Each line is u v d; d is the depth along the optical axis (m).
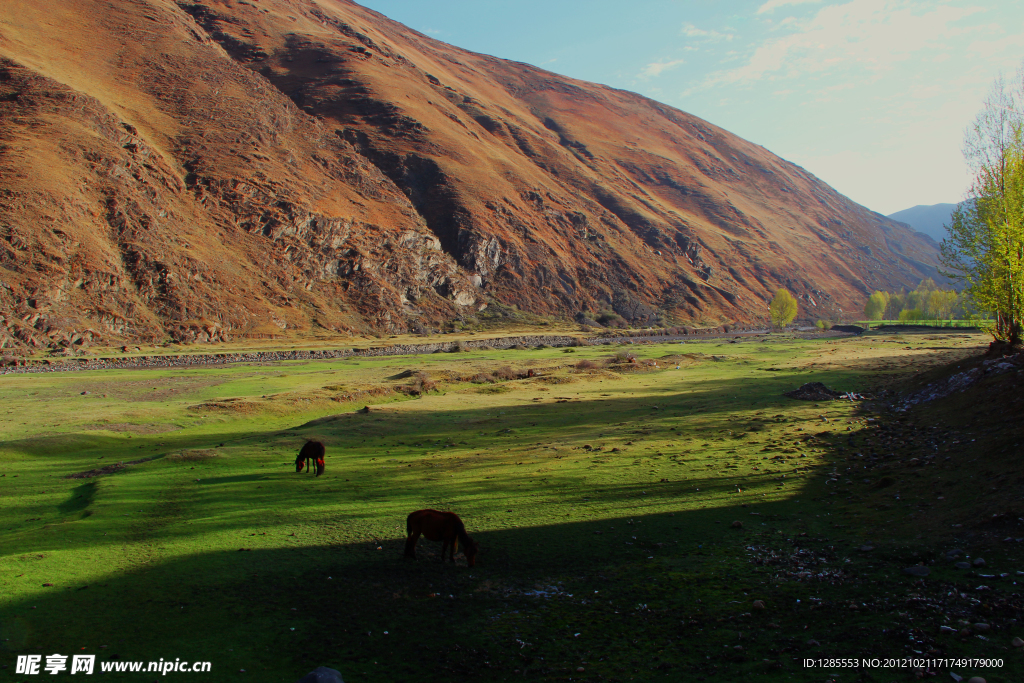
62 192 100.50
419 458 24.55
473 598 11.86
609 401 40.00
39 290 86.62
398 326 137.00
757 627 10.18
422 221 170.00
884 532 13.74
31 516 17.67
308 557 13.77
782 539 14.13
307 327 118.81
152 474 21.89
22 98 113.56
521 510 16.97
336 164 168.50
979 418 22.14
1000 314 32.09
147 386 55.28
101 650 9.70
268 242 130.88
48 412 40.16
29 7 150.62
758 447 23.67
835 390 38.25
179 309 101.62
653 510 16.66
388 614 11.19
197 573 12.80
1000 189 31.64
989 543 11.99
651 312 186.00
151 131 138.12
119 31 162.75
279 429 35.72
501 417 35.19
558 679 8.95
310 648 9.94
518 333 147.62
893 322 163.12
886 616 10.10
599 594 11.90
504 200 191.25
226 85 164.62
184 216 121.25
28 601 11.40
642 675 8.93
